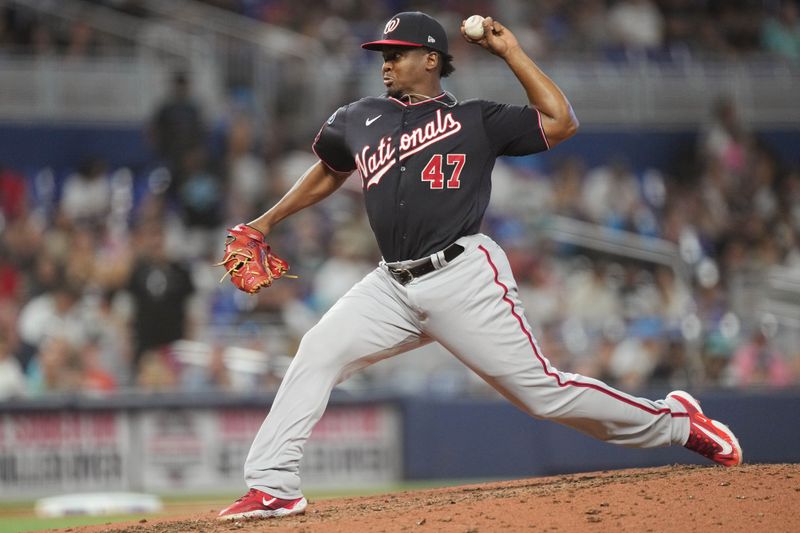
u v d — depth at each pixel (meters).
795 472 15.98
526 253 45.28
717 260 49.75
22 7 53.09
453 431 36.69
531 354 15.86
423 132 15.63
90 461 35.09
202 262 44.84
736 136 55.22
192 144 49.44
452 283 15.55
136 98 51.56
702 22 61.12
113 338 38.72
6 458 34.50
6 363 37.38
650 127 56.50
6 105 50.50
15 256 43.66
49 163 50.84
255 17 57.00
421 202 15.52
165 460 35.44
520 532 13.55
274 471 15.88
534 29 58.62
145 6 55.38
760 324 40.91
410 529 13.89
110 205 47.94
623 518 13.91
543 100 15.47
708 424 17.33
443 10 58.53
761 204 53.56
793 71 59.16
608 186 50.81
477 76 53.97
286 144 51.34
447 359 39.50
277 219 17.22
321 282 43.66
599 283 43.22
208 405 35.81
